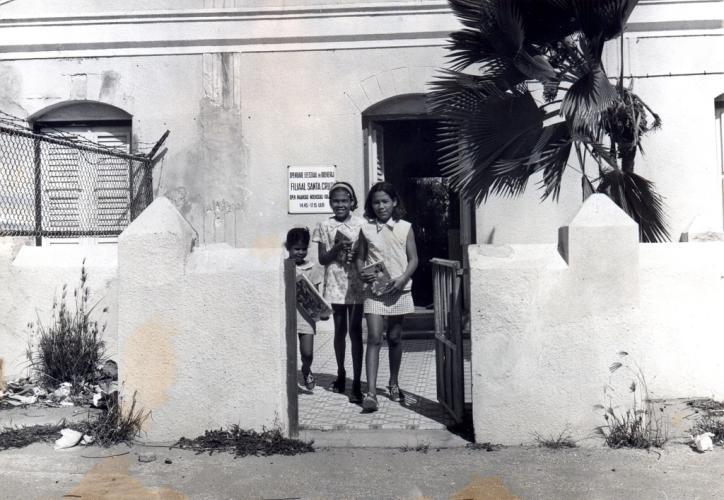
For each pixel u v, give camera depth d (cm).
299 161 920
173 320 481
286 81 920
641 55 883
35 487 405
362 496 388
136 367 484
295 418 489
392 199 568
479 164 677
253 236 923
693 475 407
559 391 461
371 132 938
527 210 889
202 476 420
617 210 466
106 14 926
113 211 929
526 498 381
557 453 447
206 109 925
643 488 390
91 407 560
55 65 937
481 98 674
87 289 621
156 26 927
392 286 555
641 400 462
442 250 1029
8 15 933
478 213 898
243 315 477
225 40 921
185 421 480
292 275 490
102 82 934
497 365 464
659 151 882
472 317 468
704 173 880
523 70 666
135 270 483
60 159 935
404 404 584
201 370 479
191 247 496
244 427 479
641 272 542
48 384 609
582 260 461
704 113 880
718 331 541
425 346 860
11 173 822
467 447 465
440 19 899
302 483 408
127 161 929
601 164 764
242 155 924
